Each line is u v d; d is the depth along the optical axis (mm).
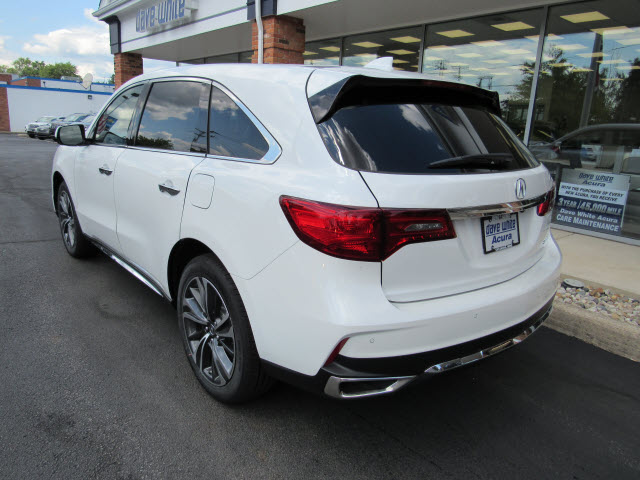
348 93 1978
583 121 6246
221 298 2244
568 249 5383
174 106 2812
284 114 2066
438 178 1861
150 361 2793
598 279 4289
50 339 3002
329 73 2080
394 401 2549
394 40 8555
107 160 3328
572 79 6285
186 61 14836
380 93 2076
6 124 33906
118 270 4312
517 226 2232
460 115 2254
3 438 2084
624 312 3578
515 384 2795
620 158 5805
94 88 42406
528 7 6555
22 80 42156
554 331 3586
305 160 1901
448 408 2514
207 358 2465
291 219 1814
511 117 7074
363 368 1744
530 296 2160
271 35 8031
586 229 6227
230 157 2268
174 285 2756
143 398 2432
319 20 8195
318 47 10164
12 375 2580
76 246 4312
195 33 10023
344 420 2350
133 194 2938
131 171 2967
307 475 1973
